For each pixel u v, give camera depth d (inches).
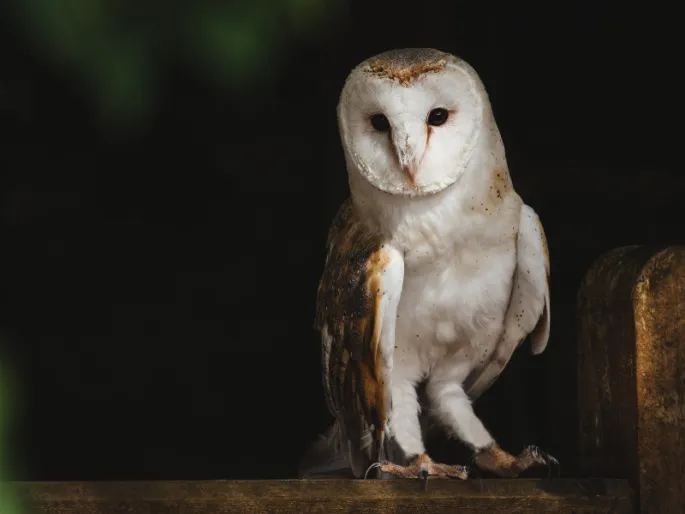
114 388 355.6
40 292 360.5
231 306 366.6
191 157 367.6
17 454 89.4
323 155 360.2
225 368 361.1
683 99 357.1
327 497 153.2
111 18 88.2
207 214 373.4
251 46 90.7
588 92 358.6
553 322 330.3
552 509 158.4
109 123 88.8
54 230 363.3
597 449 174.1
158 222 372.8
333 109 345.4
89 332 360.5
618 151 357.1
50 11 86.6
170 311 365.1
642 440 161.5
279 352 362.9
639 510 160.4
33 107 194.1
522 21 357.1
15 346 353.4
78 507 146.8
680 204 351.3
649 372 162.4
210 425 354.3
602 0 358.0
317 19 92.4
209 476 349.1
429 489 156.3
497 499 156.9
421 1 329.1
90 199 366.0
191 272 370.6
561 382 315.9
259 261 369.7
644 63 359.6
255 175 368.5
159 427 353.1
